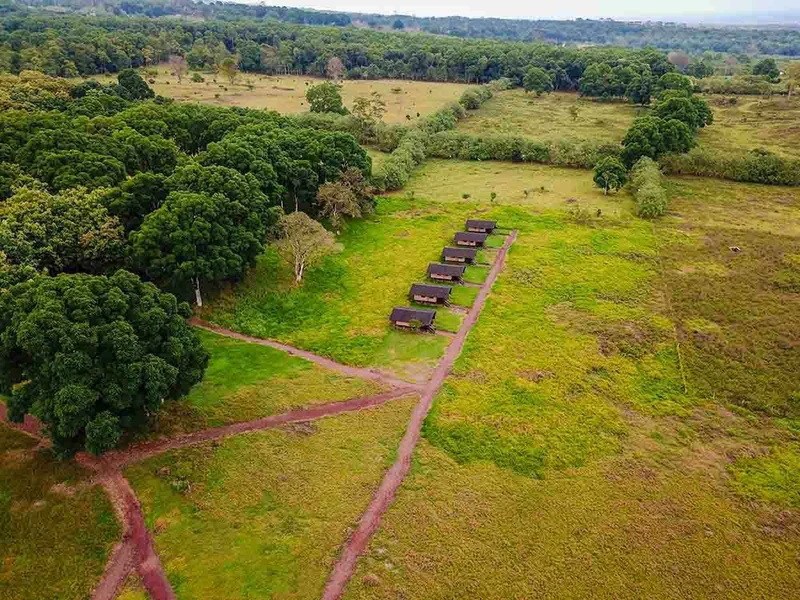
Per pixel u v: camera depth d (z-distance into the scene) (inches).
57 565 1349.7
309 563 1371.8
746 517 1530.5
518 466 1678.2
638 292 2684.5
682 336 2333.9
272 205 2918.3
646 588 1339.8
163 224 2224.4
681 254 3051.2
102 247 2172.7
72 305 1563.7
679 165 4293.8
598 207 3715.6
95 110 3762.3
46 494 1526.8
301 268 2672.2
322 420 1849.2
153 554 1382.9
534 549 1427.2
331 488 1584.6
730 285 2731.3
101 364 1547.7
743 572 1382.9
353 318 2472.9
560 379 2063.2
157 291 1787.6
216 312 2437.3
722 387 2030.0
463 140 4911.4
